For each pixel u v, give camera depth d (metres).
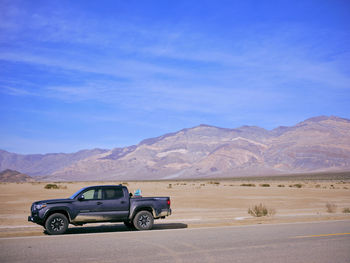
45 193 43.19
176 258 8.80
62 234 13.02
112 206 13.92
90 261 8.50
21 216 19.95
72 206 13.38
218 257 8.91
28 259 8.70
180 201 31.95
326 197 38.06
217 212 22.61
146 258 8.80
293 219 17.41
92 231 14.34
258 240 11.33
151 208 14.60
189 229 14.27
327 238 11.69
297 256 9.04
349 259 8.73
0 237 12.30
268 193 45.88
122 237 12.11
